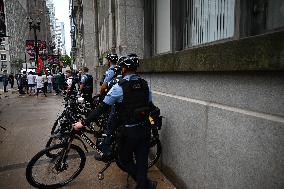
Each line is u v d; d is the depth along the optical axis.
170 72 3.72
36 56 25.30
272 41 1.78
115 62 5.41
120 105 2.78
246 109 2.20
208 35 3.35
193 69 2.90
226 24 2.96
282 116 1.84
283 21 2.14
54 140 4.02
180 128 3.39
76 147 3.75
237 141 2.28
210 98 2.74
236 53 2.16
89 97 7.48
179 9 4.15
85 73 7.95
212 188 2.70
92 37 17.48
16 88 28.62
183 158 3.33
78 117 4.86
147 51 5.78
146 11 5.76
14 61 91.00
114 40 7.84
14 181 3.85
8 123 7.98
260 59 1.89
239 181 2.27
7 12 84.81
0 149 5.36
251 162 2.12
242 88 2.24
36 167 3.56
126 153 2.88
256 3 2.42
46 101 14.09
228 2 2.92
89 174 4.04
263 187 1.99
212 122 2.66
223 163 2.49
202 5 3.50
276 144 1.87
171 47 4.31
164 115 3.90
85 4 17.34
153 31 5.45
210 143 2.70
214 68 2.48
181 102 3.33
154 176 3.94
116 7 6.68
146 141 2.87
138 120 2.75
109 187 3.63
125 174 4.03
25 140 6.02
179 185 3.47
